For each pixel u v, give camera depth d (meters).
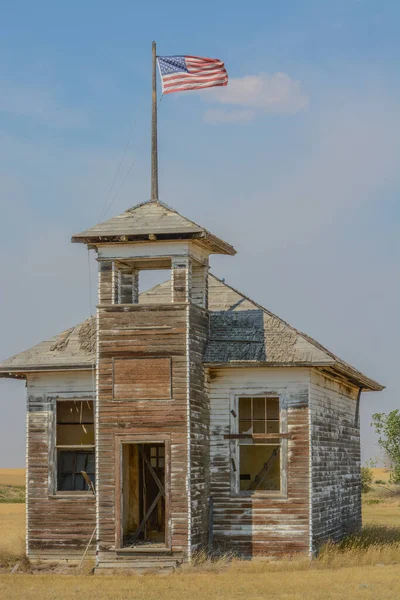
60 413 32.56
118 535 29.27
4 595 23.53
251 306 32.88
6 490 102.81
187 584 25.27
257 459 34.94
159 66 32.88
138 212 30.97
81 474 32.34
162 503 33.22
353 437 39.09
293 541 30.50
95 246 30.52
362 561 30.89
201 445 30.20
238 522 30.80
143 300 32.78
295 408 30.92
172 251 30.05
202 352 30.73
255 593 23.56
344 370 32.50
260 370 31.20
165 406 29.30
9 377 33.41
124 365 29.67
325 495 32.69
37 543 31.19
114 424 29.50
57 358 31.53
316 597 22.83
